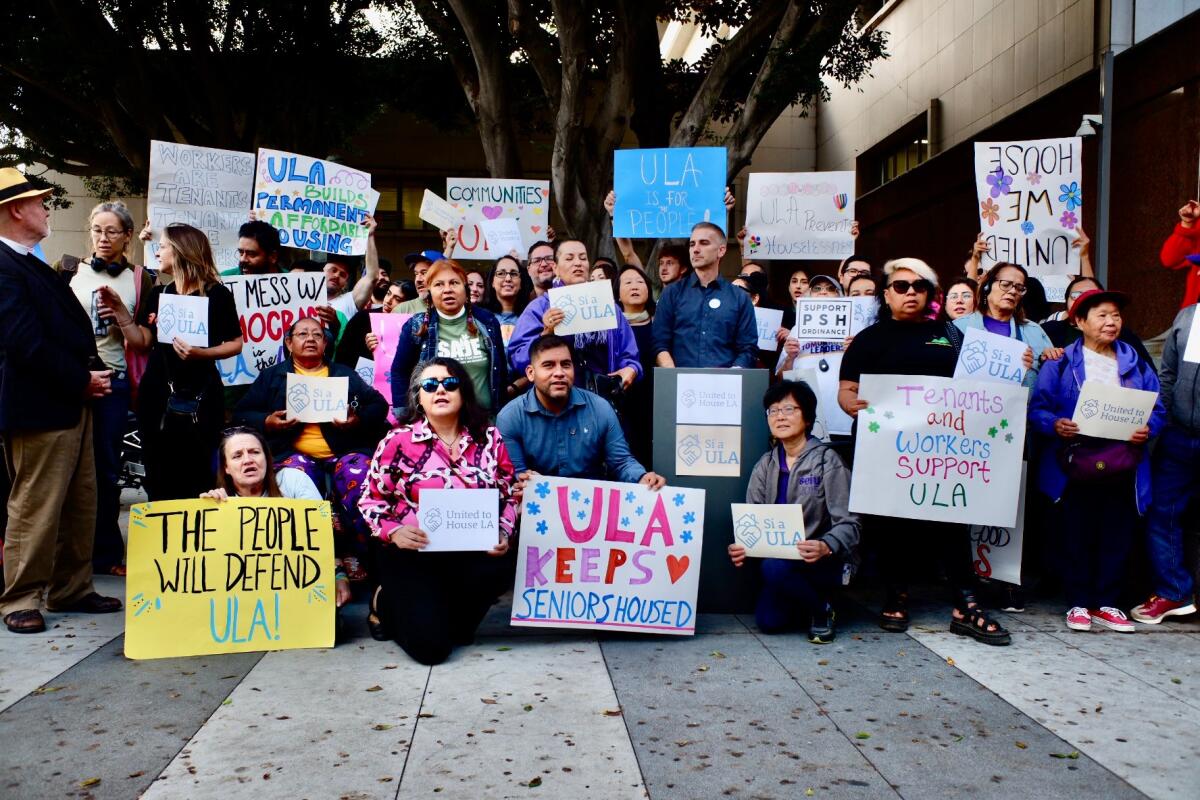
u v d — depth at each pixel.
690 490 4.75
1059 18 14.64
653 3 12.56
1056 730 3.46
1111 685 3.96
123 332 5.48
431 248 22.39
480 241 8.14
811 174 8.02
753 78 15.95
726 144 12.69
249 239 6.60
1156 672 4.14
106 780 2.99
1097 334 5.01
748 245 8.14
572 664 4.24
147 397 5.62
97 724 3.45
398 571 4.39
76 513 4.93
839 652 4.46
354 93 17.61
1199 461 4.88
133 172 17.77
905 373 5.00
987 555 5.20
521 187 8.94
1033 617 5.12
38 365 4.52
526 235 8.96
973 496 4.76
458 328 5.52
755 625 4.95
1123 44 13.10
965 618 4.74
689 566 4.72
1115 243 12.28
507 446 4.91
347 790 2.93
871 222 21.42
